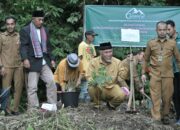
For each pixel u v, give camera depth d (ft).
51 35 35.55
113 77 25.53
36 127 21.36
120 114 24.64
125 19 29.53
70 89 26.58
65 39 35.12
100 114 24.25
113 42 29.60
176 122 25.18
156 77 24.48
